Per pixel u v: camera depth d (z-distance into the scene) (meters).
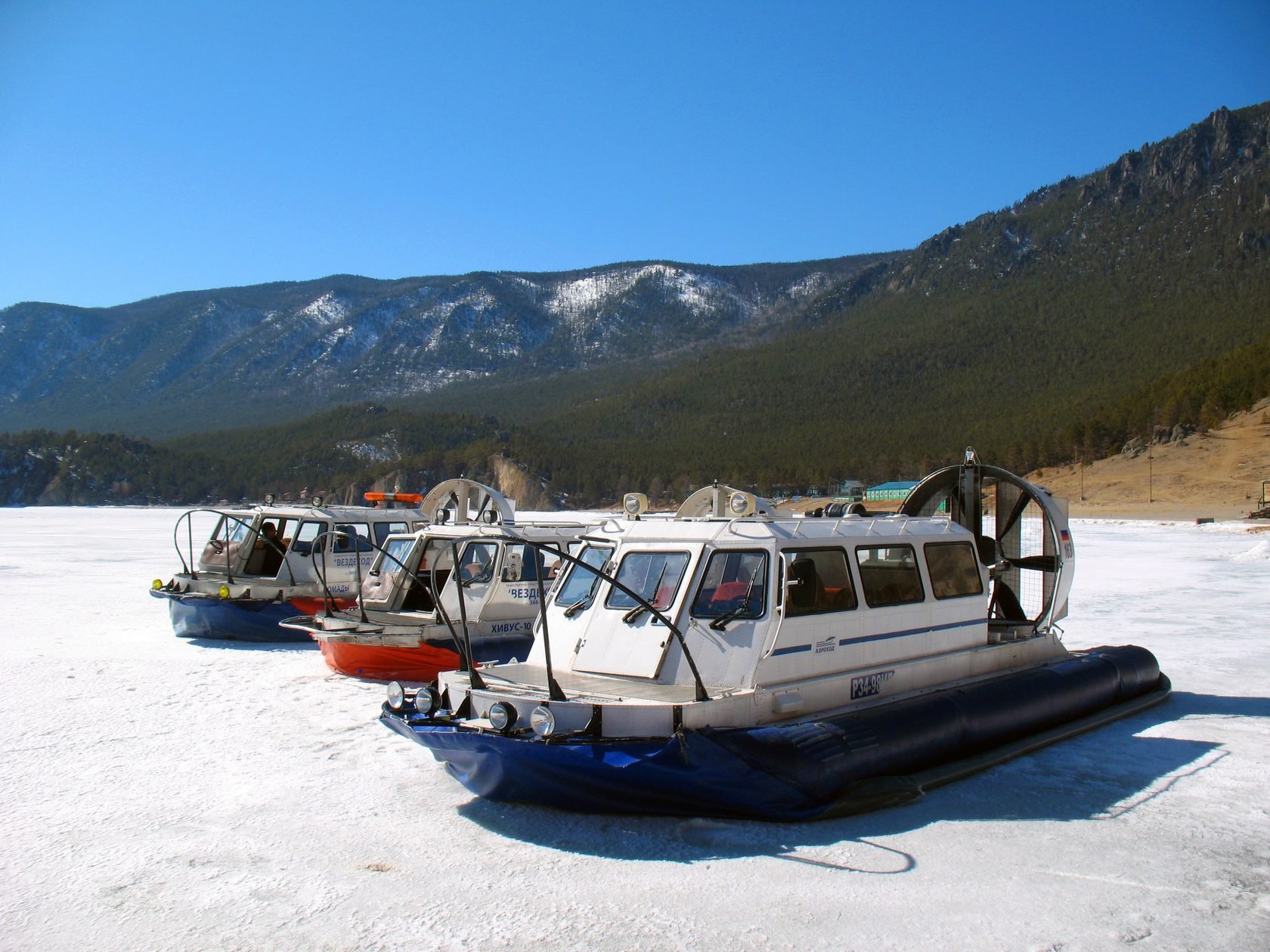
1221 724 9.88
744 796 6.61
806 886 5.79
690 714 6.59
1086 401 191.25
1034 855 6.32
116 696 11.28
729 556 7.70
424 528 13.93
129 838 6.67
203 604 15.29
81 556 36.28
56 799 7.52
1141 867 6.15
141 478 188.38
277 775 8.12
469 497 15.96
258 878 5.96
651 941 5.11
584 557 8.52
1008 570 10.78
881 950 5.04
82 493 180.38
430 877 5.95
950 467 10.98
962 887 5.80
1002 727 8.57
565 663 7.89
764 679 7.26
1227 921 5.39
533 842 6.52
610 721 6.52
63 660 13.72
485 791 7.08
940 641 8.97
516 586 12.94
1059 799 7.45
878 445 197.75
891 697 8.34
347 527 16.39
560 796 6.73
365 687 11.84
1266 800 7.46
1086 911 5.51
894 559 8.73
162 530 61.75
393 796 7.57
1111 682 10.17
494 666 7.85
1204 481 100.12
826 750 6.95
